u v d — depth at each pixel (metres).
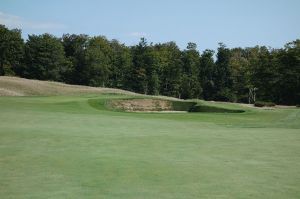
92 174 8.17
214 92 124.00
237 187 7.32
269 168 8.95
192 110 49.41
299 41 85.75
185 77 121.44
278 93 87.19
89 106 35.56
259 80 91.81
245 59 132.25
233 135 14.97
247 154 10.70
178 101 52.84
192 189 7.14
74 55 123.44
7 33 110.44
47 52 114.12
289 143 12.80
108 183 7.47
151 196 6.68
